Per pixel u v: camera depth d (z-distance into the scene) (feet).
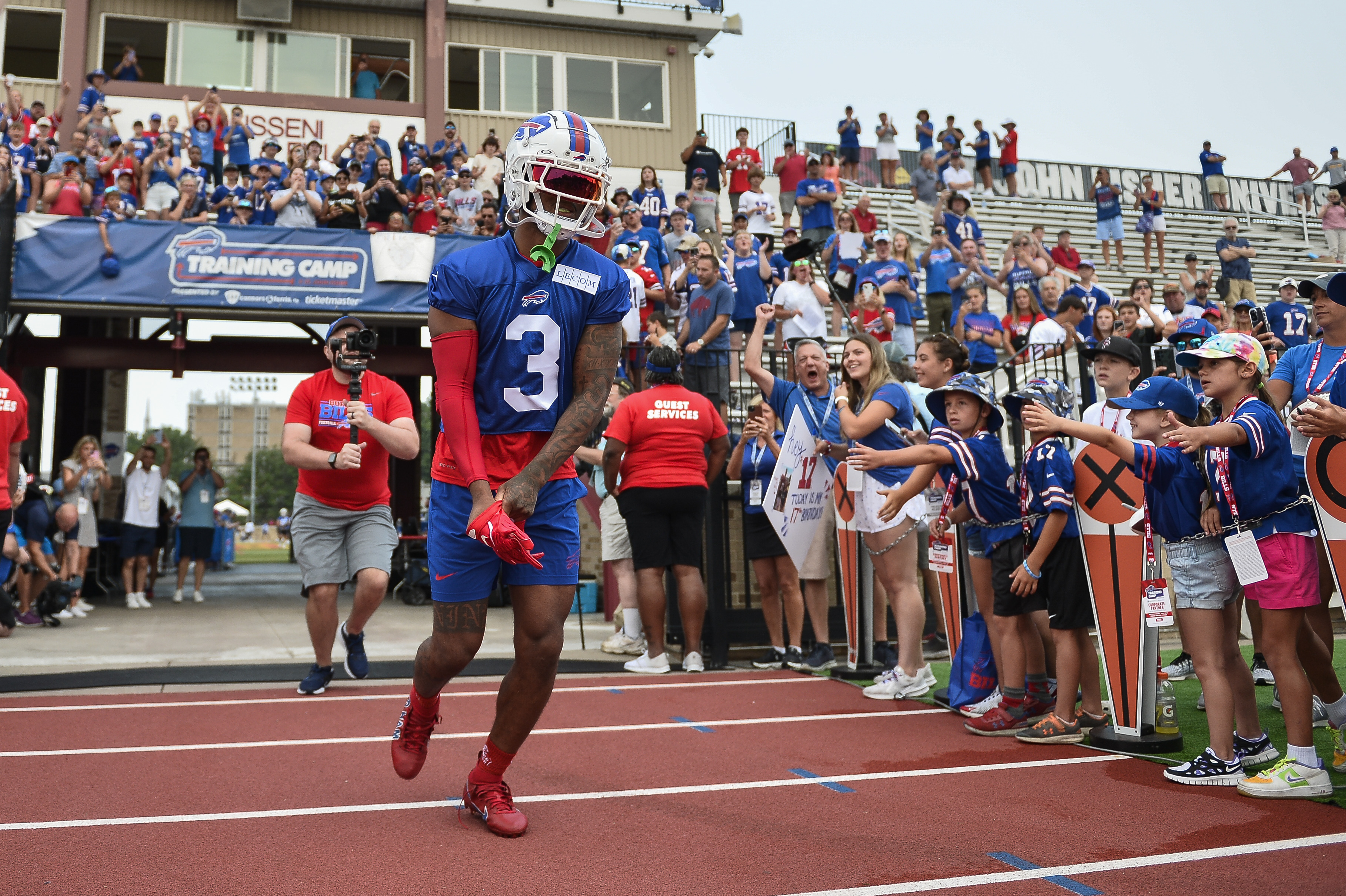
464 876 8.80
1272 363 22.00
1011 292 44.09
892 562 18.47
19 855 9.32
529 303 9.61
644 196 47.14
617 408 21.99
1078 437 12.34
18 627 29.17
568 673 21.63
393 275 36.68
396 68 60.18
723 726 15.89
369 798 11.43
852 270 42.19
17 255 33.32
